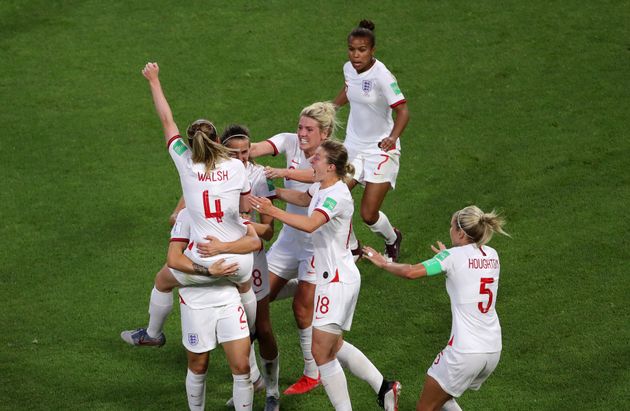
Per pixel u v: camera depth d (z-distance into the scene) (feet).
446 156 137.39
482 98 151.12
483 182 130.62
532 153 136.26
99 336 102.68
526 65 158.81
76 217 126.52
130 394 92.43
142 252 118.93
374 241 121.39
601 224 118.83
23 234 122.83
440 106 149.69
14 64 163.12
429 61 161.07
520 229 119.55
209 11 177.37
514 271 111.24
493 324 80.23
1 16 176.45
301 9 177.06
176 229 82.69
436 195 128.77
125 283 112.57
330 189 82.58
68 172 136.56
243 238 81.30
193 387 84.07
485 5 176.24
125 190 132.46
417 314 104.99
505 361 95.40
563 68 157.17
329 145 82.58
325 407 90.48
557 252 114.11
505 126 143.64
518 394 90.07
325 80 157.07
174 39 169.17
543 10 173.37
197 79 158.61
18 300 109.70
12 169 137.08
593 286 107.04
